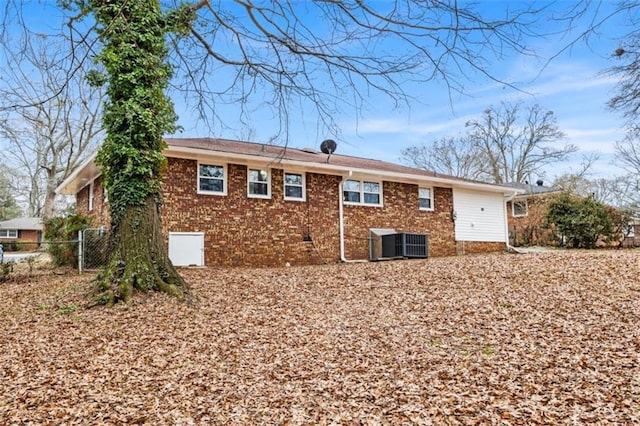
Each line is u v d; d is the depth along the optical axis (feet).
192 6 27.25
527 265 35.09
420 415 12.00
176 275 27.61
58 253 43.06
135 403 13.44
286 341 19.21
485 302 24.45
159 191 28.32
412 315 22.75
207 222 44.19
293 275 34.86
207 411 12.85
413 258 50.88
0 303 26.99
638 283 26.58
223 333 20.38
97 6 25.86
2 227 111.96
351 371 15.61
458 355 16.79
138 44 27.61
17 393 14.20
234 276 34.58
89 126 78.02
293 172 50.03
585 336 18.04
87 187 56.75
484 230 64.44
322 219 51.19
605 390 13.01
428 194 60.03
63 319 22.76
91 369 16.30
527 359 15.90
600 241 66.54
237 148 49.29
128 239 26.61
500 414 11.84
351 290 28.89
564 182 100.32
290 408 12.88
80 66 22.26
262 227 47.16
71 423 12.16
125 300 24.94
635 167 86.74
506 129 115.75
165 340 19.47
